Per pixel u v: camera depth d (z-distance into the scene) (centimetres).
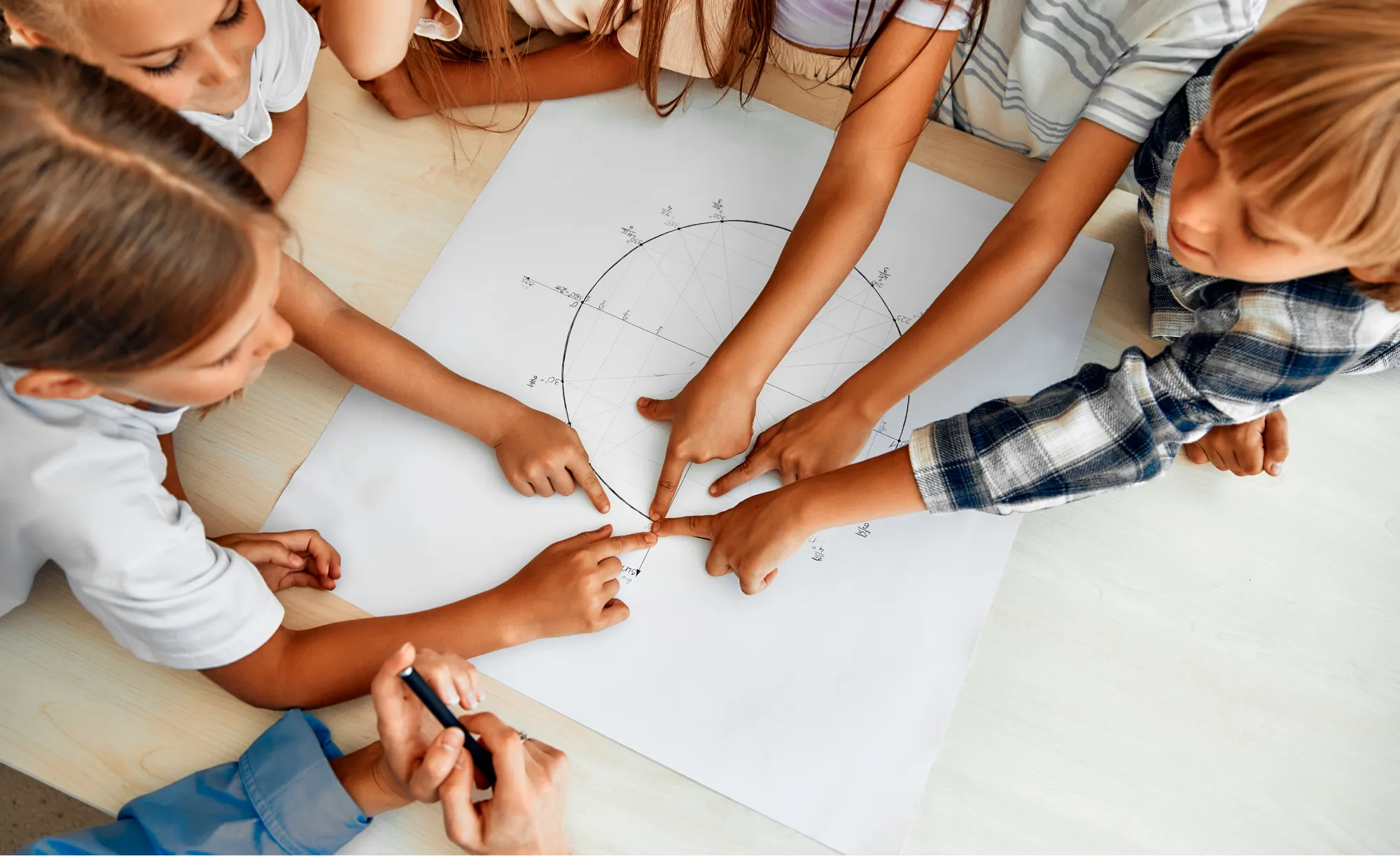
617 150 85
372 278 79
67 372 52
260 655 64
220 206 50
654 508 73
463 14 90
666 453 75
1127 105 71
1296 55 47
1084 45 79
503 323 79
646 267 81
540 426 73
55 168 44
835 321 80
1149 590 71
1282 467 74
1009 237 75
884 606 70
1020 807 65
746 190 84
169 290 48
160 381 53
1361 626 70
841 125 79
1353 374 77
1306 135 47
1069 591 71
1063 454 65
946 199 84
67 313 47
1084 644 69
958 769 66
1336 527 73
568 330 79
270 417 74
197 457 73
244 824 60
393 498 72
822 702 67
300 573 70
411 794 60
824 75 91
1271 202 50
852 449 75
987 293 74
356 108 86
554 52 86
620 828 64
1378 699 69
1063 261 81
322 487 72
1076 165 74
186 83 61
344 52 76
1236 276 57
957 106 97
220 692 66
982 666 69
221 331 52
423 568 70
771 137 86
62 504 59
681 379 78
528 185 83
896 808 65
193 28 55
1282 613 71
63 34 55
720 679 67
